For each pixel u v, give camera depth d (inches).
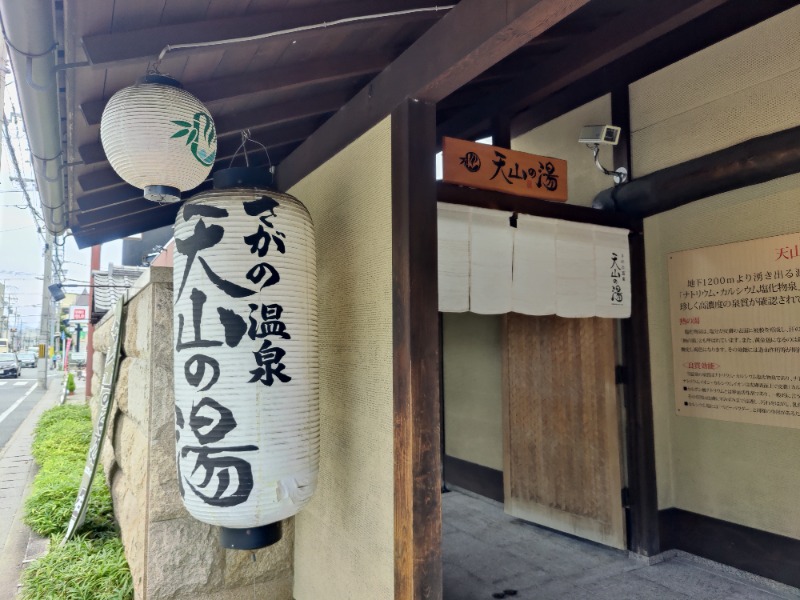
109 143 88.3
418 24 99.9
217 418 88.7
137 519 127.6
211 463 88.8
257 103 116.6
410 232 86.2
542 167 127.6
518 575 140.4
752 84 125.1
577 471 160.6
